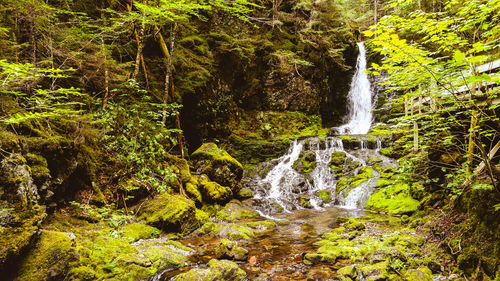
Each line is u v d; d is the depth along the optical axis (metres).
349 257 4.79
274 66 15.94
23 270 3.30
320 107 18.22
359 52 19.66
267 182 11.63
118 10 9.26
